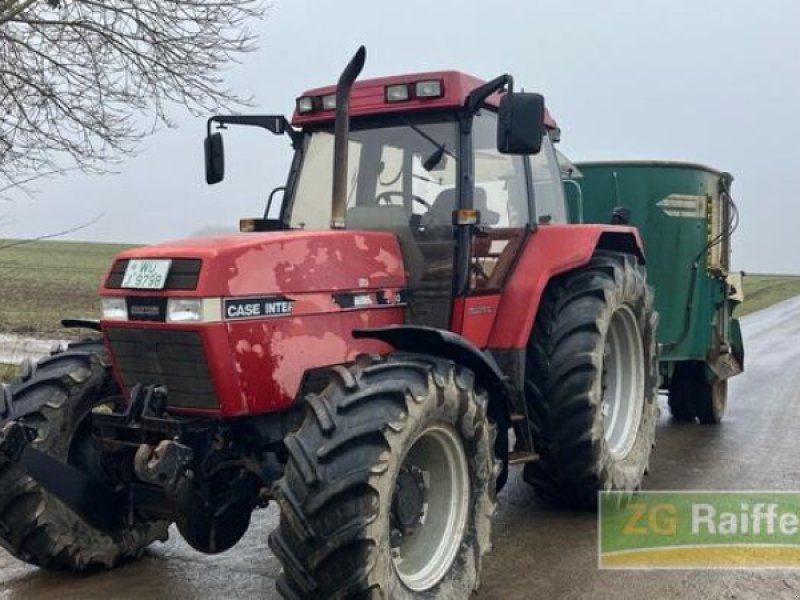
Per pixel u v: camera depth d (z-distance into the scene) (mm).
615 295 5109
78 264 43969
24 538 4070
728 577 4176
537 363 4949
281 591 3361
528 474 5133
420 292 4445
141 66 9367
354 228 4652
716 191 7898
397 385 3428
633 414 5594
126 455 4023
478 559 3875
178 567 4438
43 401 4152
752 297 34312
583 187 7727
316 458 3248
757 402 9203
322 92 4973
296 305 3770
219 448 3715
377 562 3230
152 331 3701
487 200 4816
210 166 5203
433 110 4664
